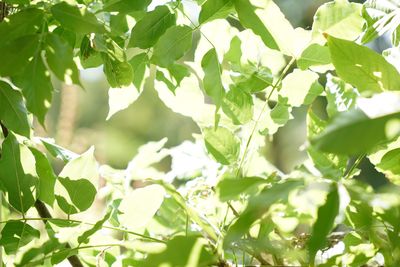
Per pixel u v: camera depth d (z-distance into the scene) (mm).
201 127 967
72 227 842
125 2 815
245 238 795
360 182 670
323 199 689
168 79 962
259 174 1113
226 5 841
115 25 862
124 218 879
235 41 936
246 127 990
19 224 847
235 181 602
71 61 675
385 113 497
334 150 458
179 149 1243
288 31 840
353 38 855
